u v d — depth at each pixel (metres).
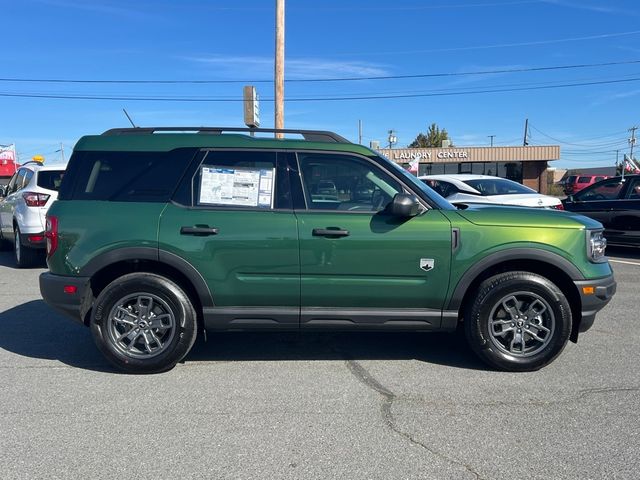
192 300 4.72
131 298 4.60
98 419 3.83
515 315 4.68
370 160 4.71
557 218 4.69
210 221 4.54
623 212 11.05
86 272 4.55
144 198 4.63
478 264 4.54
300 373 4.72
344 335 5.80
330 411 3.97
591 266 4.64
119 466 3.22
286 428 3.70
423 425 3.75
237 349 5.34
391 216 4.56
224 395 4.25
